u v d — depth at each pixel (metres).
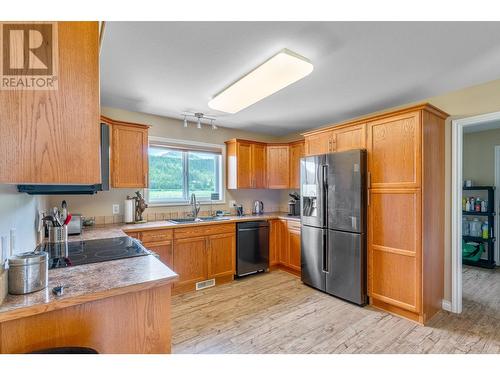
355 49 1.83
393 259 2.54
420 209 2.34
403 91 2.63
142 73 2.20
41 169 0.88
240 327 2.34
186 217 3.81
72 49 0.92
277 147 4.34
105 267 1.42
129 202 3.16
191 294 3.09
